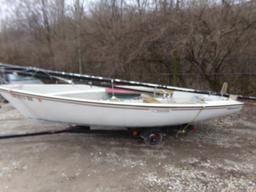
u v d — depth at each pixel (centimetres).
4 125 397
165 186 219
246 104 548
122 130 321
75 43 854
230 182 225
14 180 229
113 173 243
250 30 549
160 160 273
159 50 649
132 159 276
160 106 283
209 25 546
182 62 686
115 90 378
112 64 719
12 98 285
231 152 294
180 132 342
